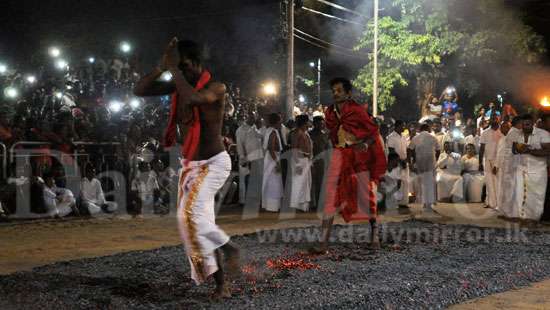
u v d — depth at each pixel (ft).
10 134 36.47
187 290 16.88
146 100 54.03
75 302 15.55
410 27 79.20
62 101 47.06
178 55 15.97
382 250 23.56
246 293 16.49
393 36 77.71
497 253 23.13
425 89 80.53
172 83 17.04
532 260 21.89
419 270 19.65
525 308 16.75
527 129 33.14
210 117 16.08
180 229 15.98
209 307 14.98
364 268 19.89
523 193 33.24
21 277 18.43
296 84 99.96
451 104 71.77
